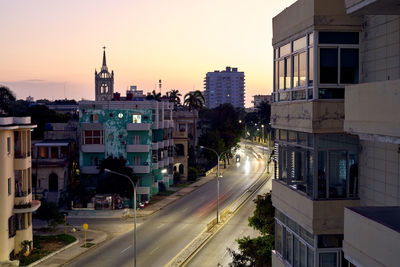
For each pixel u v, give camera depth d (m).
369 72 11.78
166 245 41.22
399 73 10.39
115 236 44.81
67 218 52.22
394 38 10.59
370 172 11.63
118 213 54.50
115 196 57.16
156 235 44.94
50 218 44.22
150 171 61.84
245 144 157.25
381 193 11.10
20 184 37.56
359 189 12.24
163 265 35.28
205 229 47.09
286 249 15.47
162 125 66.69
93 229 47.50
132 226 48.81
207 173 88.31
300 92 13.70
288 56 14.70
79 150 62.41
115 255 38.25
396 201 10.46
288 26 14.58
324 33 12.53
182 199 64.12
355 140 12.41
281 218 15.84
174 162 79.31
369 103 8.35
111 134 60.81
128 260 36.75
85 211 55.28
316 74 12.53
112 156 57.69
